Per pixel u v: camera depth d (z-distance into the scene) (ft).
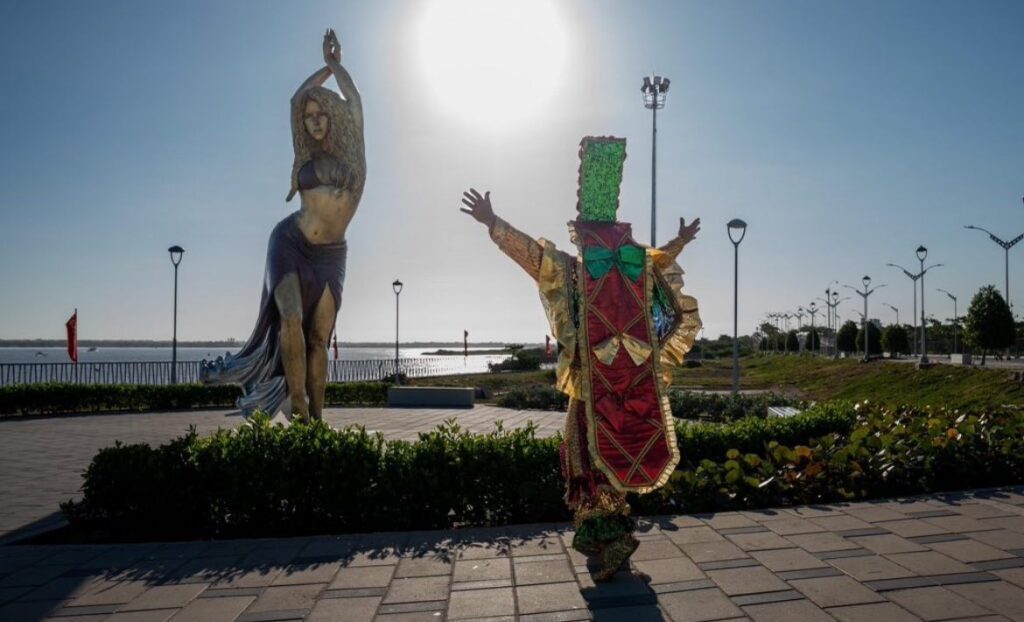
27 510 22.95
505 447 20.57
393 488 19.54
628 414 14.58
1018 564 14.52
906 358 161.48
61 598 14.16
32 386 59.21
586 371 14.75
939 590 13.15
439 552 16.63
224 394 65.67
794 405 51.24
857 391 98.89
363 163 30.40
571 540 17.38
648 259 16.05
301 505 19.58
